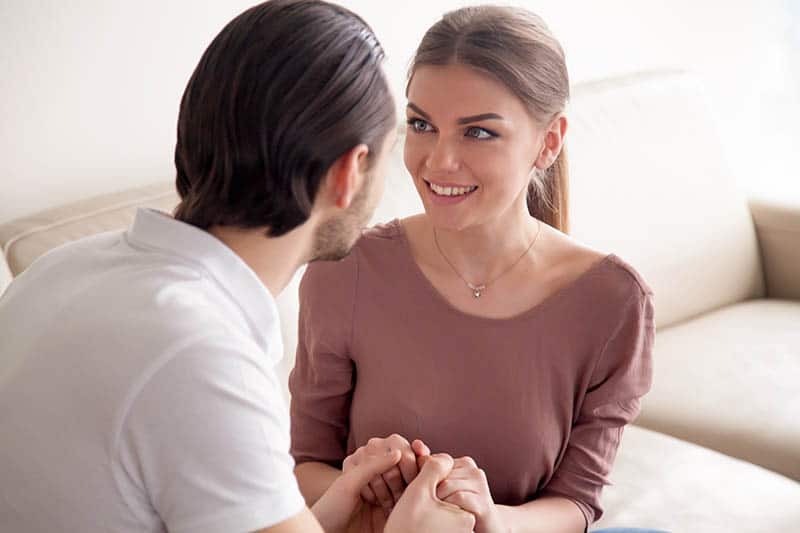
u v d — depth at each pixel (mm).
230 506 812
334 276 1382
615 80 2465
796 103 3238
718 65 3160
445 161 1215
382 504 1275
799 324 2352
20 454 838
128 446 814
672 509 1686
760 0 3217
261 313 905
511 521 1286
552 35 1269
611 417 1377
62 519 839
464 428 1351
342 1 2184
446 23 1244
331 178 913
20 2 1771
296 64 863
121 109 1937
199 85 891
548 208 1472
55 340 844
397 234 1390
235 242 916
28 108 1827
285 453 853
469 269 1351
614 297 1327
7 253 1584
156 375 807
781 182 3312
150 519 847
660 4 2910
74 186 1918
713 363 2184
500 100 1204
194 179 912
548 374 1341
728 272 2520
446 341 1345
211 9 2002
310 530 855
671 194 2410
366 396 1397
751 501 1717
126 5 1887
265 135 865
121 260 895
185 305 838
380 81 911
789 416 1970
